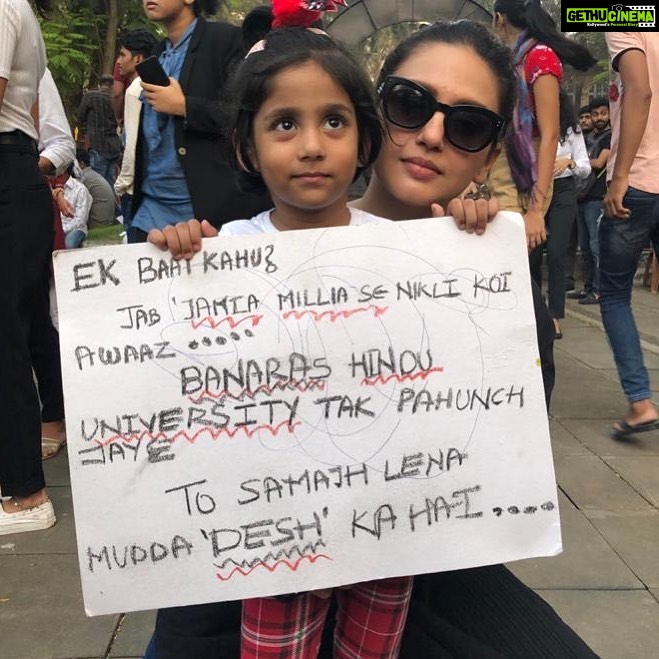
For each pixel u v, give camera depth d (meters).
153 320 1.27
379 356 1.32
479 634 1.43
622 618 2.22
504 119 1.49
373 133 1.41
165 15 2.93
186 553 1.27
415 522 1.32
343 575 1.30
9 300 2.61
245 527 1.28
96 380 1.25
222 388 1.28
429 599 1.49
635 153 3.31
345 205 1.45
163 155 2.96
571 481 3.16
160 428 1.27
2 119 2.57
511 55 1.53
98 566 1.25
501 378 1.34
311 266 1.30
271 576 1.29
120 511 1.26
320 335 1.30
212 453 1.28
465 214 1.32
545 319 1.52
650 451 3.49
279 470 1.29
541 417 1.35
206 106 2.78
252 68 1.32
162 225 3.04
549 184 3.61
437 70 1.41
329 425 1.30
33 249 2.65
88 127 10.12
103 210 8.40
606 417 3.99
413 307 1.32
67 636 2.13
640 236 3.45
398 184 1.47
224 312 1.28
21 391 2.67
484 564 1.33
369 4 7.85
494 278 1.34
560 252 5.62
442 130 1.41
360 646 1.41
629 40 3.24
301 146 1.29
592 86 15.81
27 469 2.70
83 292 1.26
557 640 1.39
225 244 1.28
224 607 1.42
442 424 1.33
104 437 1.25
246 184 1.51
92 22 14.84
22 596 2.32
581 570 2.48
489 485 1.34
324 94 1.28
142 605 1.26
